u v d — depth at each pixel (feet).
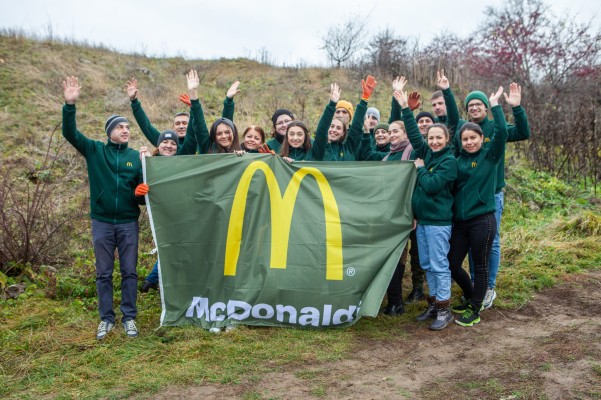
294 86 55.21
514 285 19.72
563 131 38.17
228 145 18.16
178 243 16.76
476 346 14.84
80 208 25.25
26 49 51.72
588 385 12.12
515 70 55.11
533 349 14.35
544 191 32.71
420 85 59.00
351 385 12.71
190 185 16.85
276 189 16.93
